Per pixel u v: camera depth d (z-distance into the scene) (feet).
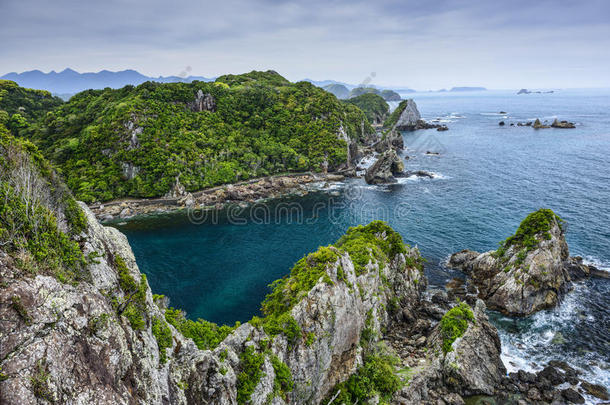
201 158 411.13
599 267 217.97
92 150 394.93
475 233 276.21
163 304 119.75
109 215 334.03
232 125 513.45
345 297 144.66
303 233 296.51
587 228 269.23
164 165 384.47
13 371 38.73
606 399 134.62
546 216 204.23
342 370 141.08
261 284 221.46
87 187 357.41
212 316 191.31
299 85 649.20
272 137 515.09
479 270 216.13
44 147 422.00
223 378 88.84
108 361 51.29
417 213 323.98
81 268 56.70
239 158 443.73
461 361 147.33
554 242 194.39
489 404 137.39
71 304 48.78
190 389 79.30
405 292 201.05
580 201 325.83
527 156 522.06
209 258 255.50
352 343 146.92
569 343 164.86
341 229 302.04
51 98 591.37
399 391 137.49
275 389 107.96
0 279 42.22
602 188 359.66
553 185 378.73
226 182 411.75
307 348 126.11
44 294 45.62
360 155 585.63
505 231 276.41
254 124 531.91
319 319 133.69
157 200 369.71
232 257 256.52
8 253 45.88
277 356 117.39
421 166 497.05
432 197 365.81
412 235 278.67
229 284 221.46
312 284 139.85
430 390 142.72
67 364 44.39
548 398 136.05
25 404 38.01
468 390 142.82
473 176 434.30
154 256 259.39
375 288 175.32
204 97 520.83
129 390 54.75
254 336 112.47
